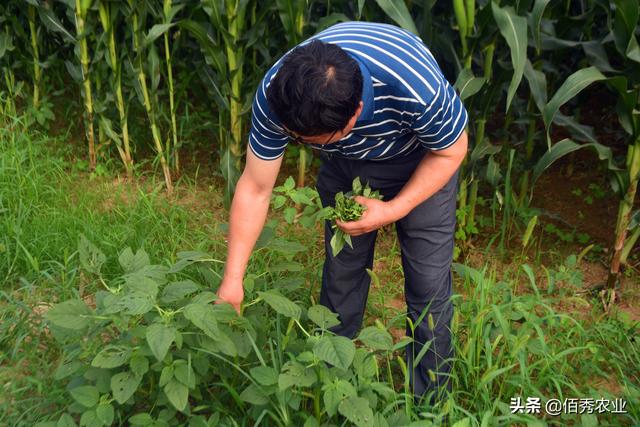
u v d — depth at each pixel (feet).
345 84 5.40
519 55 9.67
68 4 13.12
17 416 8.31
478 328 8.66
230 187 13.14
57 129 15.98
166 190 14.25
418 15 12.08
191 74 13.98
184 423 7.84
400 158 7.69
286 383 6.77
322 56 5.45
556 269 12.05
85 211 12.67
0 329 9.51
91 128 14.14
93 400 7.20
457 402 8.73
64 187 13.56
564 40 11.10
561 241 12.81
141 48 12.93
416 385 8.71
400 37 6.34
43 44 15.60
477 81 10.85
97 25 13.97
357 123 6.36
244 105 12.91
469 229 12.35
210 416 8.08
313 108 5.39
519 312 9.44
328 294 9.19
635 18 9.62
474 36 10.77
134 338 8.37
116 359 6.99
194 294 9.70
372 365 7.53
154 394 8.05
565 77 14.16
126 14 13.03
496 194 11.96
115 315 7.19
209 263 10.84
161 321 6.76
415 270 8.17
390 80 6.11
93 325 7.77
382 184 7.97
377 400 7.98
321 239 12.58
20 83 15.24
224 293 7.54
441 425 8.22
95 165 14.44
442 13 12.37
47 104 15.30
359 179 7.94
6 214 12.21
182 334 7.43
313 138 5.85
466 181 12.00
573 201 14.05
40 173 13.76
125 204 13.24
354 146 7.09
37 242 11.43
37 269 10.48
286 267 8.61
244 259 7.56
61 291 10.50
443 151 6.78
